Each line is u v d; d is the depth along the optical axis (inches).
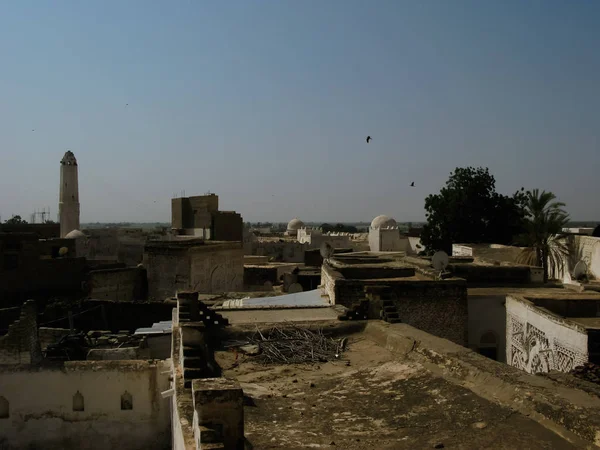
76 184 2485.2
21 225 2434.8
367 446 308.8
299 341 548.1
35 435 660.7
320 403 389.4
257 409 378.3
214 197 2180.1
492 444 293.9
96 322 1090.1
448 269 1042.1
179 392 410.6
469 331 881.5
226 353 524.4
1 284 1352.1
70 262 1469.0
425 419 342.3
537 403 326.3
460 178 2000.5
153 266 1403.8
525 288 990.4
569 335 619.8
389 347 518.3
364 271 919.0
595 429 280.7
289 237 3722.9
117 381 667.4
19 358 697.6
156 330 912.9
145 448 663.8
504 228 1950.1
